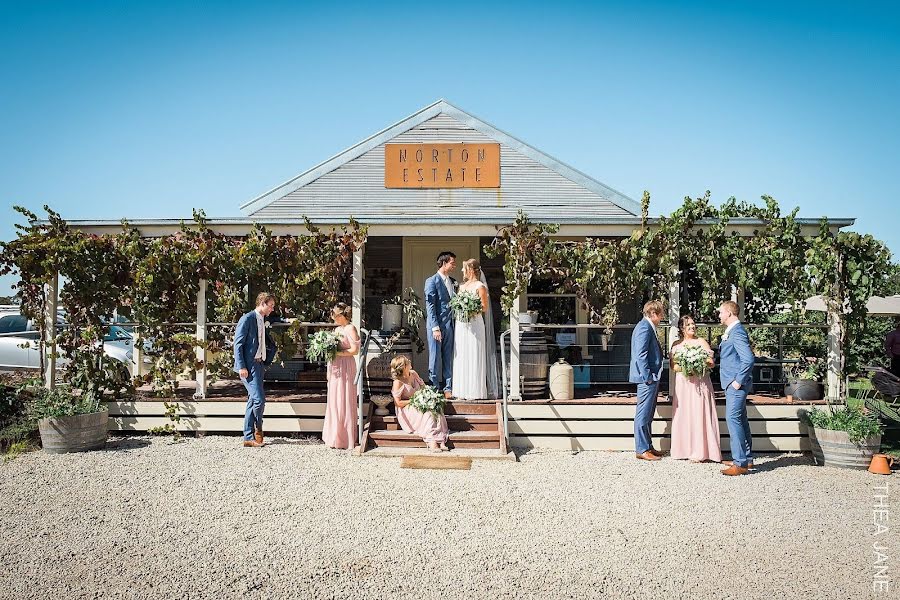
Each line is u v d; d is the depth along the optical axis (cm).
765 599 461
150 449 898
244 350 904
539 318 1246
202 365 977
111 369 972
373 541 569
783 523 623
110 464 819
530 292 1246
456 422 927
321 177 1311
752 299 1107
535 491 722
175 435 957
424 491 716
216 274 963
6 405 959
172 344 973
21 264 948
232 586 478
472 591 472
